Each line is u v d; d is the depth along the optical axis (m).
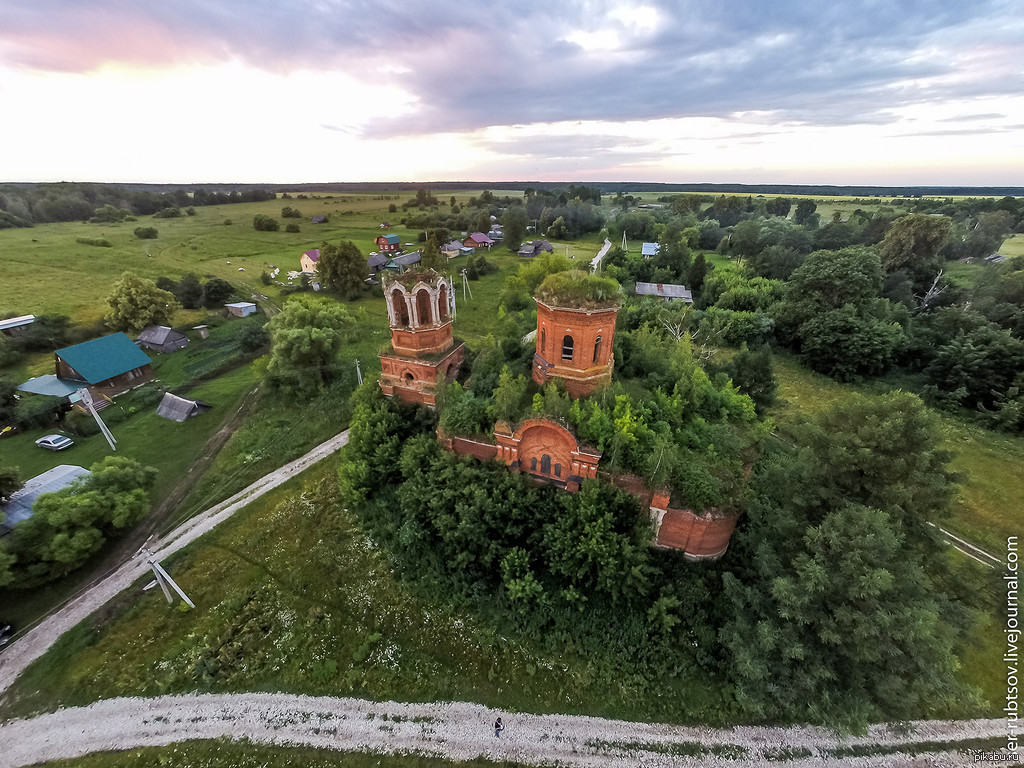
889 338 53.16
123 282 68.94
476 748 23.22
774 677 23.48
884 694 21.50
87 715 24.70
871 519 20.62
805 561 22.75
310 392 51.94
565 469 29.31
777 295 73.06
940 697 22.91
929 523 27.50
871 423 22.77
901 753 22.70
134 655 27.28
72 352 53.50
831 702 22.08
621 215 144.75
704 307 81.00
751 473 32.75
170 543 34.44
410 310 34.97
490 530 29.58
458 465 30.50
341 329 56.72
